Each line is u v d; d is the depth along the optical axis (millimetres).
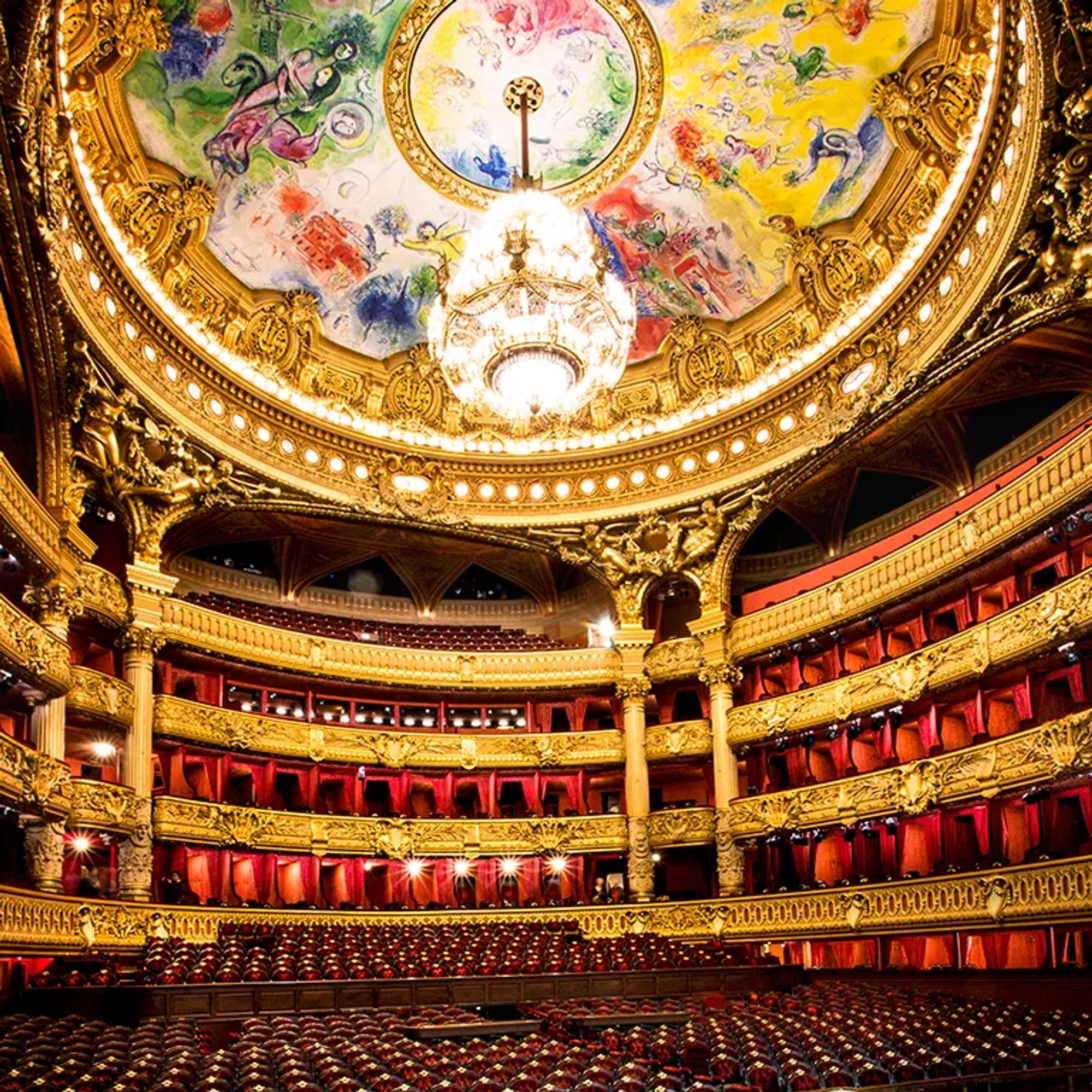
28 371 20359
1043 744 20438
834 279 26000
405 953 22453
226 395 26172
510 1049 13141
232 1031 17844
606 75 24750
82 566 22859
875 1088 11180
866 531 29453
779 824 26734
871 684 25547
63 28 18469
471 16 23484
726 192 26422
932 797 23203
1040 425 24469
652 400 29938
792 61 23297
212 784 26641
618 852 29297
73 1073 10977
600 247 28078
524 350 20625
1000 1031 14250
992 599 25188
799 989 21250
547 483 30406
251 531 30297
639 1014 17406
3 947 17344
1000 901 20297
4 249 17797
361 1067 11469
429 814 31578
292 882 27703
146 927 22109
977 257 21109
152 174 23234
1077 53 16172
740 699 30156
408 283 28656
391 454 29281
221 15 21578
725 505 28781
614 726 32250
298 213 26328
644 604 31266
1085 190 18016
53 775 19891
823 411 26406
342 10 22656
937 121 22016
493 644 32125
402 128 25547
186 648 26078
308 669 28453
